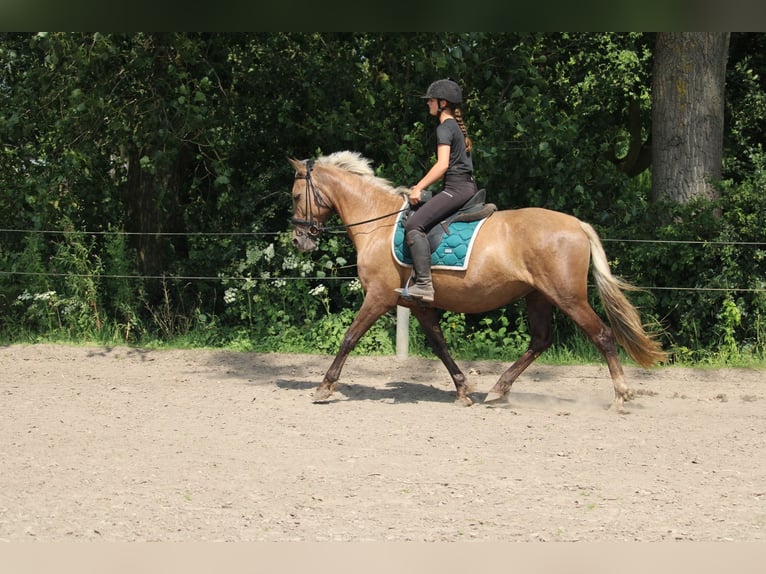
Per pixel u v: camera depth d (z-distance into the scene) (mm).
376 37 13281
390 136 12898
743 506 5523
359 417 8195
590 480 6086
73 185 13875
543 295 8469
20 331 13336
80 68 12031
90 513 5285
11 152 13492
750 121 15516
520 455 6785
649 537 4922
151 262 14109
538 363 11586
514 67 13094
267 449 6926
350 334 8805
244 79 13875
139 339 13375
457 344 12383
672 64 12969
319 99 13469
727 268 11773
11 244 13906
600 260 8211
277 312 12938
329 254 13266
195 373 10836
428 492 5762
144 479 6027
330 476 6133
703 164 12906
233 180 14305
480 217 8289
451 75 12836
